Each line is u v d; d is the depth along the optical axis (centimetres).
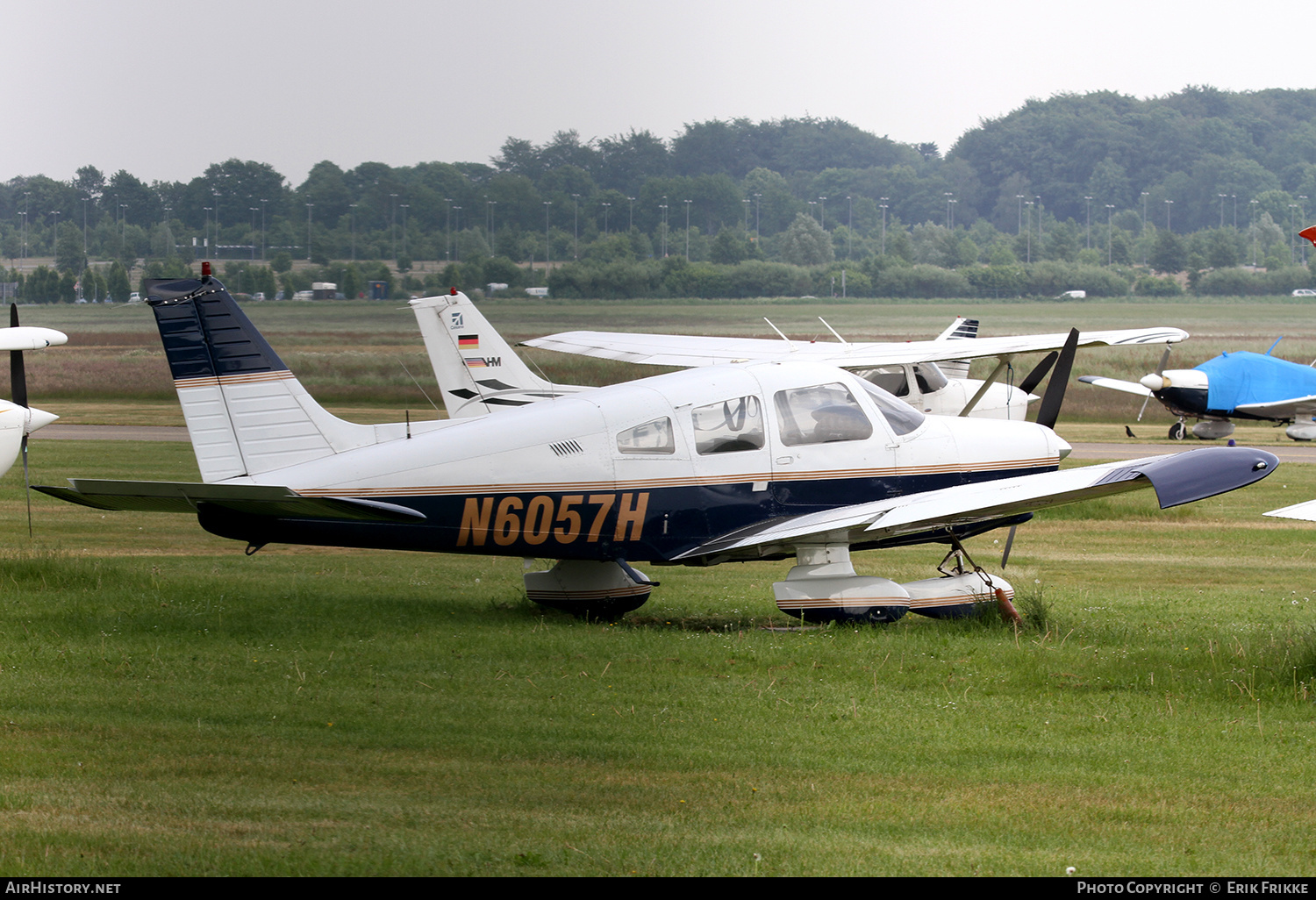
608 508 3531
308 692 2636
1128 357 18688
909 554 5509
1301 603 4116
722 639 3275
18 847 1753
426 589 4178
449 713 2495
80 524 5938
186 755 2192
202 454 3534
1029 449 3922
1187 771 2211
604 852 1781
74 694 2592
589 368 17062
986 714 2569
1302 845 1864
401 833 1836
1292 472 8844
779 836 1862
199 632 3259
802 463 3662
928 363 7056
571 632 3359
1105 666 2953
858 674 2895
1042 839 1880
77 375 16800
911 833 1892
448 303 7550
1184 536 6109
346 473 3450
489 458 3462
